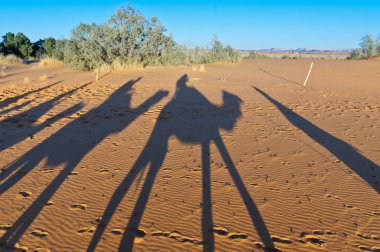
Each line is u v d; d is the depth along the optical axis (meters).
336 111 12.62
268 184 5.98
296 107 13.21
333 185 5.98
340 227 4.64
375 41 51.69
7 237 4.37
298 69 32.88
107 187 5.82
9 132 9.25
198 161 7.06
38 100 14.02
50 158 7.21
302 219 4.84
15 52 50.94
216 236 4.43
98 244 4.25
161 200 5.36
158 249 4.16
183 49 36.56
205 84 19.08
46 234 4.43
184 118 10.96
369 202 5.37
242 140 8.58
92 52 25.94
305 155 7.54
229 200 5.38
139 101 13.83
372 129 9.98
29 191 5.65
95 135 8.97
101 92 16.00
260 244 4.27
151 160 7.11
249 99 14.77
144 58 28.50
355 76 27.06
